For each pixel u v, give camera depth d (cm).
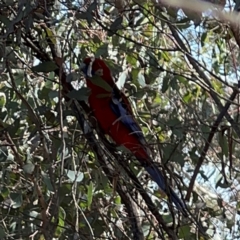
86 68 371
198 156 392
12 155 412
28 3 310
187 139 395
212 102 441
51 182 336
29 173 359
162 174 383
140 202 423
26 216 384
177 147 361
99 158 381
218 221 442
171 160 367
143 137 397
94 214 386
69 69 358
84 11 339
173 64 432
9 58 337
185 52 356
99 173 375
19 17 310
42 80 421
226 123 414
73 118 420
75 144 377
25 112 375
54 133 383
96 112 403
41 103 408
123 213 425
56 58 365
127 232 420
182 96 456
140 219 421
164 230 400
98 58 403
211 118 392
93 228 396
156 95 443
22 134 393
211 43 454
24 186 407
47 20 357
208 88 361
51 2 356
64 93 340
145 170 427
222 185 393
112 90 396
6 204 375
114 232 402
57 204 317
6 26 339
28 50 368
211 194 508
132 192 395
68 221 380
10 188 397
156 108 443
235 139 384
